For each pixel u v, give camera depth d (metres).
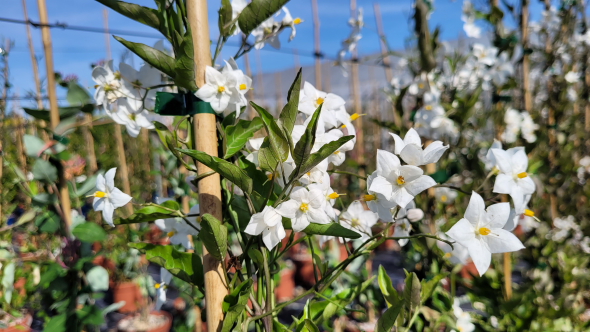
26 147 0.30
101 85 0.21
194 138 0.20
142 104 0.22
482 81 0.41
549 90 0.60
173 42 0.20
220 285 0.19
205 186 0.19
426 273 0.37
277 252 0.22
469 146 0.46
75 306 0.31
